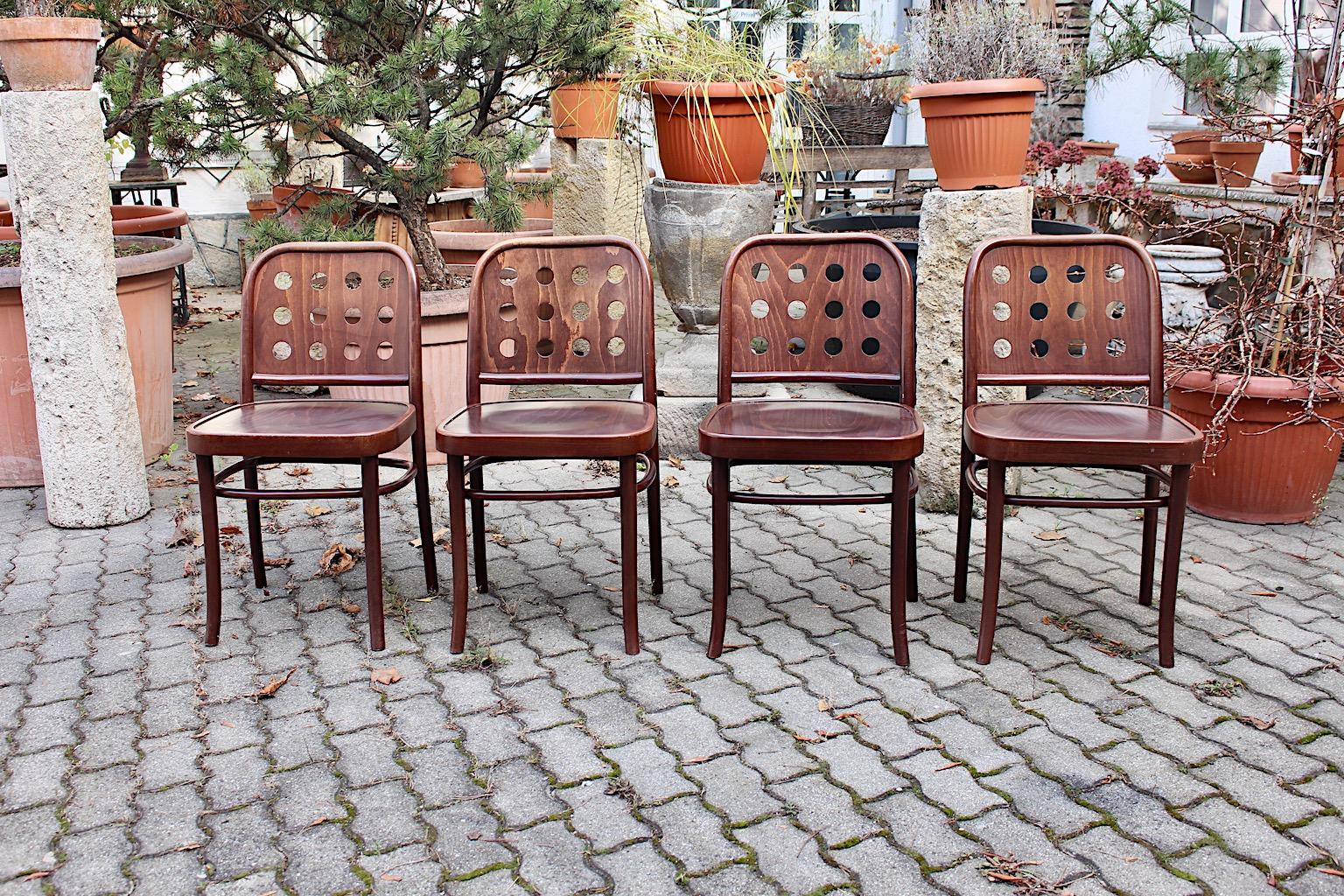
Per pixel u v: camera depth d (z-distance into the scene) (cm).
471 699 266
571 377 306
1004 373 302
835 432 270
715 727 253
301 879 205
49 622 305
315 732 252
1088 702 263
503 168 424
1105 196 512
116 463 370
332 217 442
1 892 201
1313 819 219
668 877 205
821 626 302
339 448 276
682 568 341
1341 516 376
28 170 345
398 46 432
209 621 291
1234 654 285
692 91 433
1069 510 387
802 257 299
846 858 209
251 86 388
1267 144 604
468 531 370
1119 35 623
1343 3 361
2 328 392
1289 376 352
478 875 206
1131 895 199
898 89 635
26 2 347
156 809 225
